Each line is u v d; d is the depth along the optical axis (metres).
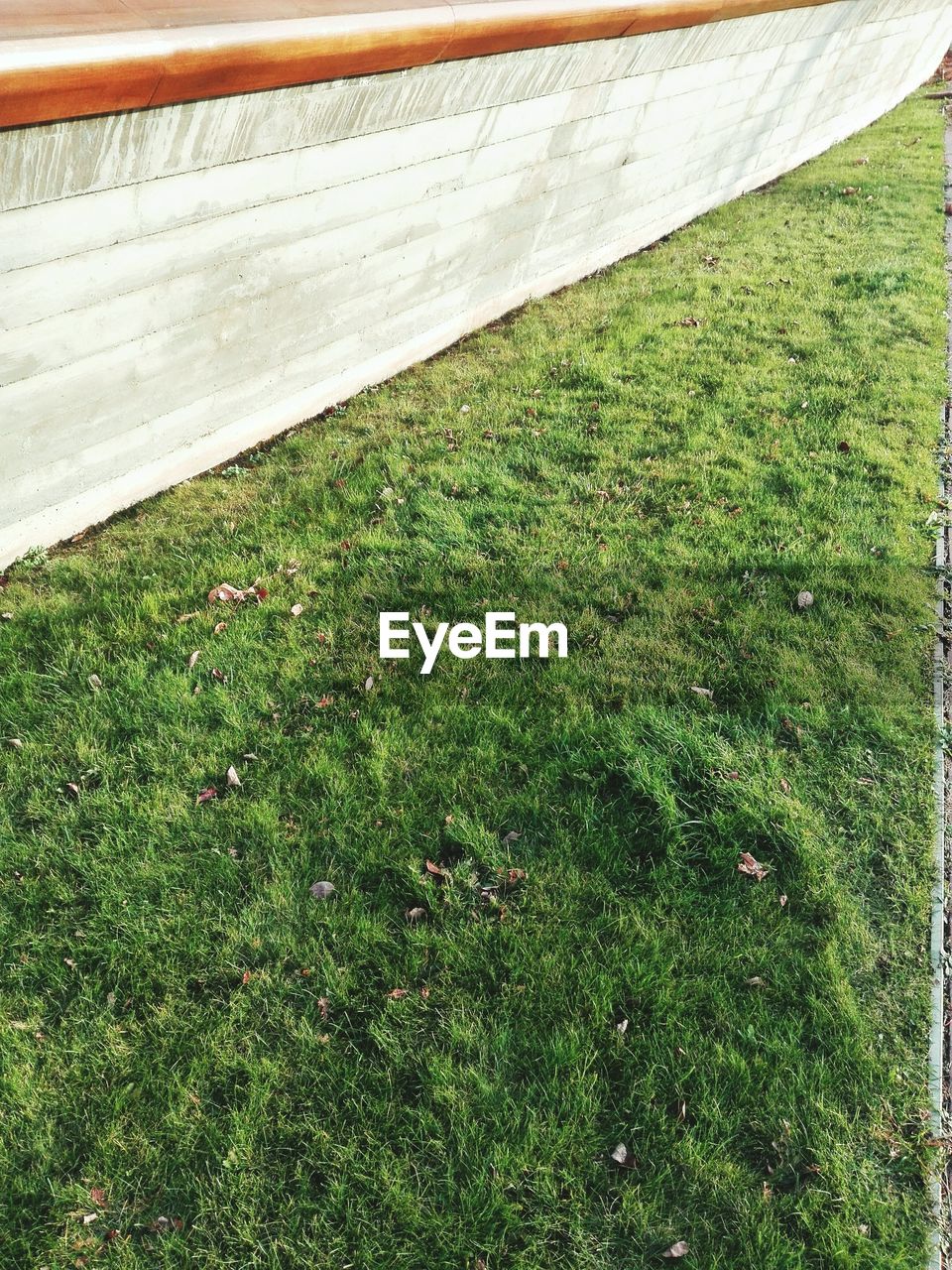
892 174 10.58
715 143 8.80
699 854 3.11
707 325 6.78
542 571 4.37
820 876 3.03
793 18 8.34
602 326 6.82
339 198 4.90
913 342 6.55
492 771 3.38
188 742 3.46
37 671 3.77
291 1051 2.56
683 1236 2.23
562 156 6.57
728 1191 2.30
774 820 3.16
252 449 5.38
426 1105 2.45
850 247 8.34
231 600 4.14
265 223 4.57
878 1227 2.26
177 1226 2.23
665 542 4.53
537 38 5.27
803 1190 2.31
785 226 9.01
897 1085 2.53
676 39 6.74
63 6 3.45
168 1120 2.40
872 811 3.28
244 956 2.79
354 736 3.51
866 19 10.16
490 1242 2.20
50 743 3.45
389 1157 2.34
